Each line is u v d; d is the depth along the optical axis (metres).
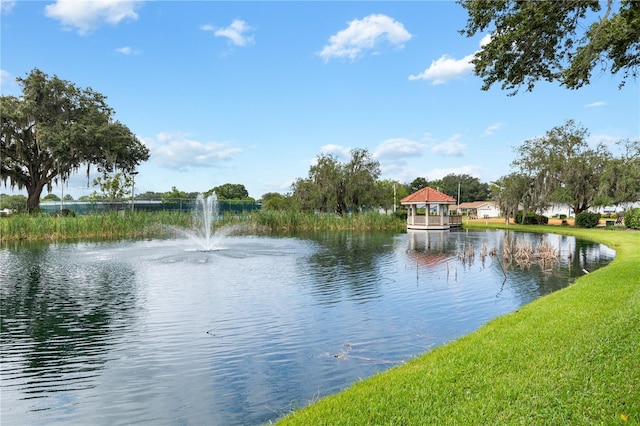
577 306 7.97
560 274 15.47
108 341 8.10
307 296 11.94
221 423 5.01
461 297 11.77
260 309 10.46
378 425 3.77
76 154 38.97
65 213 40.19
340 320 9.45
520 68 9.23
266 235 35.00
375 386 4.80
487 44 9.08
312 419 4.02
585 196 42.69
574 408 3.88
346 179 48.81
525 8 8.28
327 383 6.10
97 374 6.53
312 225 41.47
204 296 11.93
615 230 36.34
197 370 6.65
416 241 29.41
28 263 18.33
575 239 29.86
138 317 9.76
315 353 7.37
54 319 9.62
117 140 40.44
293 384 6.09
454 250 23.77
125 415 5.24
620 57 9.52
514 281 14.14
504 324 7.41
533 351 5.47
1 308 10.60
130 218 33.84
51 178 42.62
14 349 7.68
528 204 46.91
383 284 13.70
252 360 7.06
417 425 3.74
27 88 38.62
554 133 43.78
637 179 38.38
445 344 7.37
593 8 8.56
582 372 4.63
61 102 40.25
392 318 9.60
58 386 6.10
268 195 62.72
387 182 76.31
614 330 5.92
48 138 36.56
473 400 4.17
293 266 17.61
